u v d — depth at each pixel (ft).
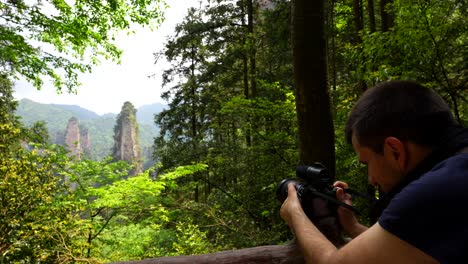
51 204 11.77
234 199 30.25
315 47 7.43
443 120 2.48
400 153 2.52
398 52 13.61
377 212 2.82
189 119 70.44
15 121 34.17
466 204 2.09
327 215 3.60
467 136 2.45
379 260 2.24
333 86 26.84
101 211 19.33
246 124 27.50
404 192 2.29
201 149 36.65
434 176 2.23
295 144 24.82
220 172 33.37
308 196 3.59
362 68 15.55
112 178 19.79
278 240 22.98
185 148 38.96
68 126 455.22
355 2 29.78
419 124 2.44
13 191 10.31
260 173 27.35
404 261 2.18
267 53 48.21
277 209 24.67
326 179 3.76
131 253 18.67
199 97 69.05
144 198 20.08
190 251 22.27
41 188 11.35
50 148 17.17
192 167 22.62
